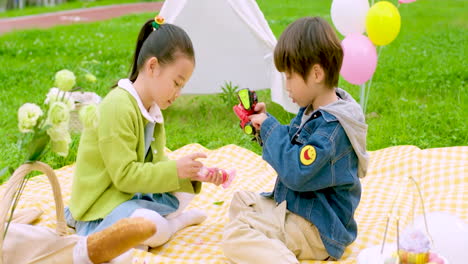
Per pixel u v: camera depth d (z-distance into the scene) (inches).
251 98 101.4
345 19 154.6
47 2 657.6
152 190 99.0
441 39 324.8
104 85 231.0
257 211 102.0
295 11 473.7
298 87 95.2
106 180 100.6
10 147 159.2
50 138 74.5
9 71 263.1
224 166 143.6
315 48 91.5
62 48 327.3
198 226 113.8
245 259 93.4
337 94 101.4
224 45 189.3
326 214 96.1
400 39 328.2
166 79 99.1
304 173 91.4
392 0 335.0
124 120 97.8
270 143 96.3
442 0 492.1
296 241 96.8
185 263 92.7
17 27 457.4
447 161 135.8
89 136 101.4
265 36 170.9
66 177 135.8
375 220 114.2
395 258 77.0
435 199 121.6
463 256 87.4
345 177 94.8
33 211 111.2
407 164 136.7
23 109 71.9
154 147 107.2
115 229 78.5
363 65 152.3
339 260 98.0
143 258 93.4
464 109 191.0
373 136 169.3
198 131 177.5
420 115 185.3
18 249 83.0
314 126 95.0
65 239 83.6
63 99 75.3
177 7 167.3
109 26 426.6
